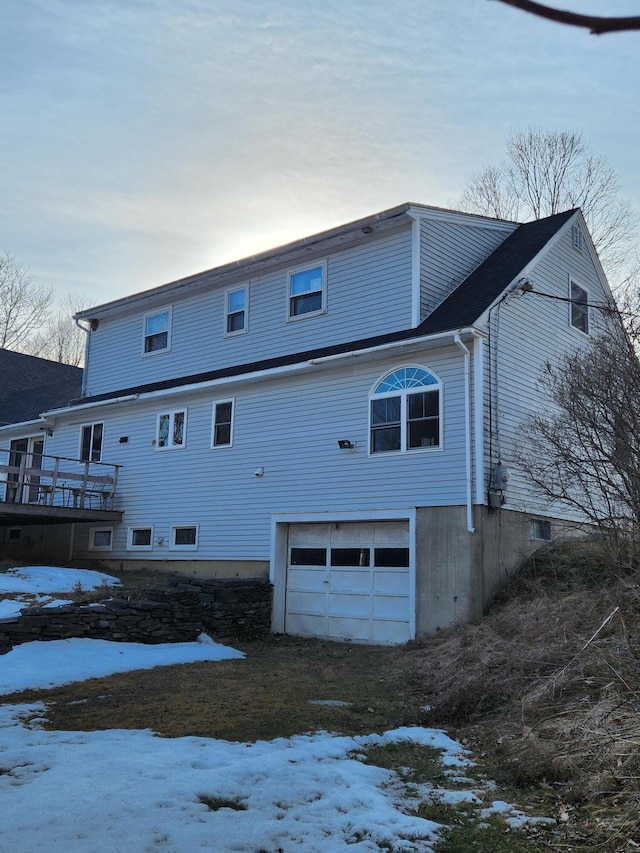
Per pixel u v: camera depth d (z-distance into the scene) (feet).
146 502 58.95
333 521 45.88
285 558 48.88
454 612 38.75
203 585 43.65
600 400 30.60
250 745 19.97
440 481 40.81
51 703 25.27
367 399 45.19
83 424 66.69
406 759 19.45
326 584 46.32
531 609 33.14
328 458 46.70
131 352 65.92
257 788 16.07
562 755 17.75
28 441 74.38
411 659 34.17
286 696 26.99
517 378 44.32
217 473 53.72
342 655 38.86
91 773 16.51
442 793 16.71
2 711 23.62
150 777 16.34
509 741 19.92
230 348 57.21
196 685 28.84
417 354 43.11
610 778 16.19
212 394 55.31
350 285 49.90
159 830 13.29
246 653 39.22
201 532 54.03
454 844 13.80
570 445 35.35
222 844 12.91
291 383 49.83
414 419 42.70
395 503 42.65
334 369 47.32
